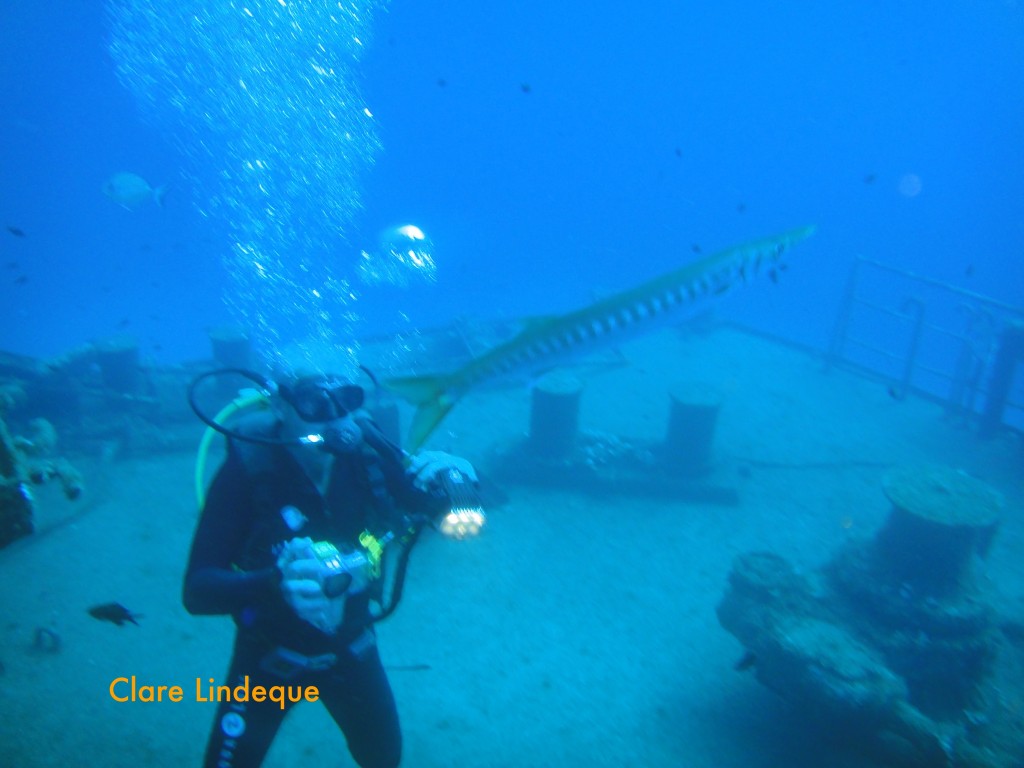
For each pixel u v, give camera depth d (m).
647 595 6.45
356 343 11.95
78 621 5.56
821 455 9.54
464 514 2.54
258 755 2.47
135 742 4.44
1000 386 9.84
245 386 9.91
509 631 5.83
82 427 8.78
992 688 5.10
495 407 10.51
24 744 4.35
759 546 7.34
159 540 6.85
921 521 5.11
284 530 2.29
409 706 4.92
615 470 8.37
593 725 4.89
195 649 5.36
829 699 4.30
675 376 12.30
